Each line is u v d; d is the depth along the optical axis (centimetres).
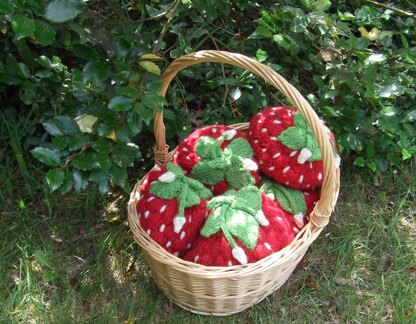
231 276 122
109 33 120
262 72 127
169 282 133
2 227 161
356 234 167
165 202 132
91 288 148
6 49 155
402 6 200
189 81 189
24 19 102
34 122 171
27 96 160
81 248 159
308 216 143
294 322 143
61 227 164
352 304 148
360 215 174
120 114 127
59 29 118
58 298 145
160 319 142
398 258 160
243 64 129
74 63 175
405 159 189
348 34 173
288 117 142
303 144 138
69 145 121
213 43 191
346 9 203
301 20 162
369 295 150
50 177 117
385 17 183
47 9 102
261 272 124
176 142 181
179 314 142
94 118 125
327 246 163
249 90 187
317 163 139
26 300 144
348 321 145
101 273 151
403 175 186
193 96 183
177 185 133
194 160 143
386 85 164
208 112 181
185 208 131
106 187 125
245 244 125
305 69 190
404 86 171
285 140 139
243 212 129
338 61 170
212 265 126
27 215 164
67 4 103
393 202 179
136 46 133
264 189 143
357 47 165
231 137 145
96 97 138
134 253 157
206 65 182
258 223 130
